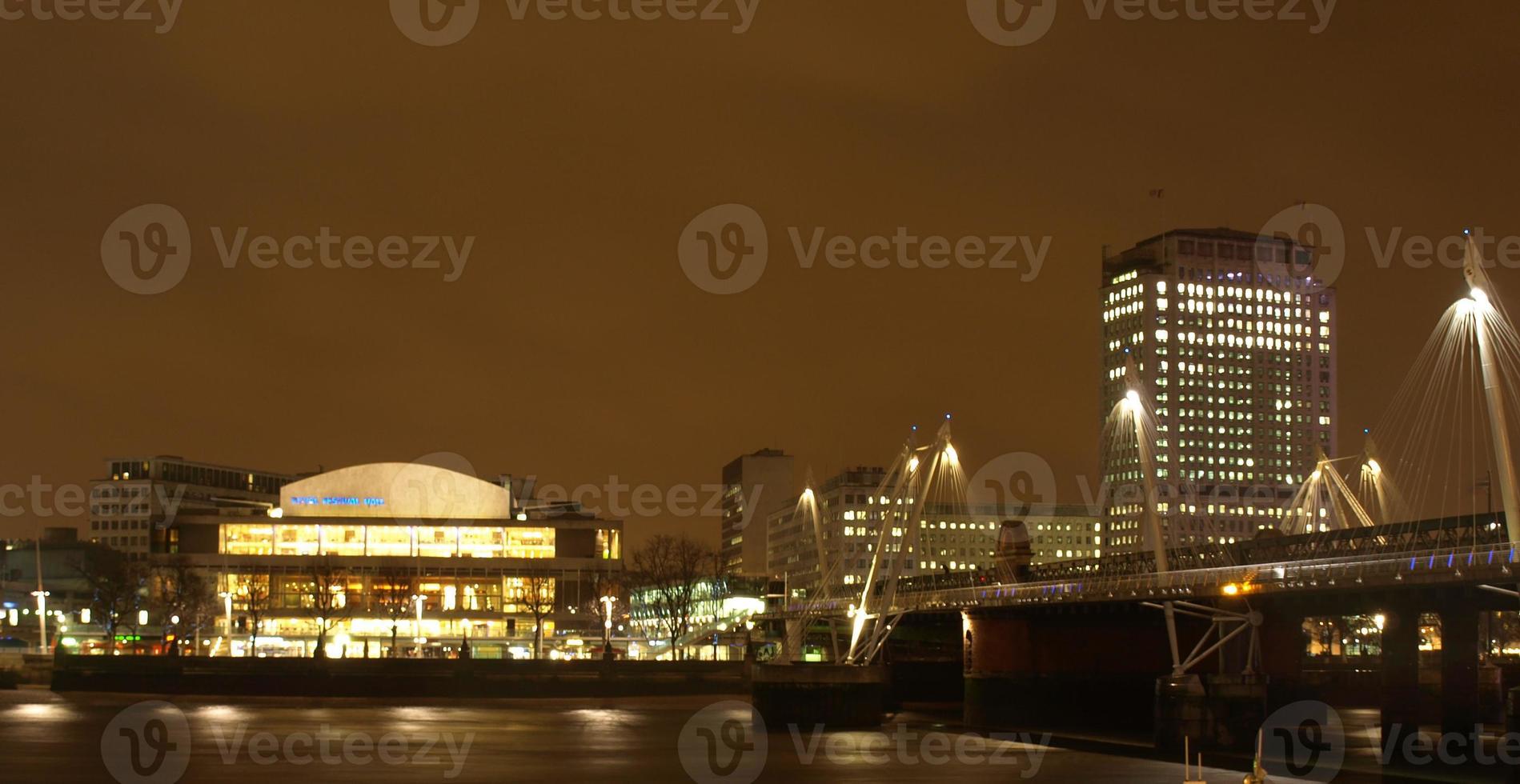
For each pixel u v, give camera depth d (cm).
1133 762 13000
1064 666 16688
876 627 16625
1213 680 13475
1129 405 14625
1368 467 18138
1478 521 11700
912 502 17538
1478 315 10388
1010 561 18688
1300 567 12212
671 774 12275
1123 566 16338
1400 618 13562
